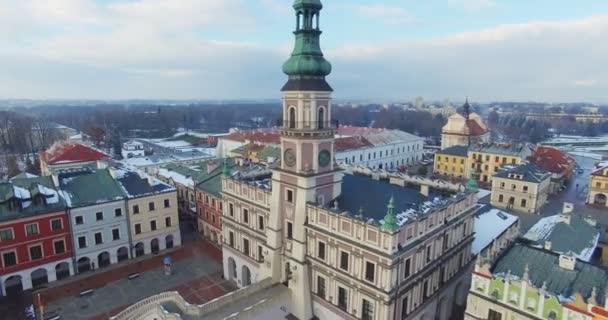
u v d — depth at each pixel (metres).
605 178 95.75
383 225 33.44
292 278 43.56
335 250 38.62
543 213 90.06
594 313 24.59
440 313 44.81
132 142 153.62
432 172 133.50
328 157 42.97
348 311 38.22
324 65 40.31
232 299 42.66
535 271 30.61
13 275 50.62
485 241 51.09
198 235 71.94
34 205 52.50
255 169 61.59
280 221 45.31
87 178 61.09
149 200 62.88
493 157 118.19
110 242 59.28
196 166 90.44
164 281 55.25
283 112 42.81
